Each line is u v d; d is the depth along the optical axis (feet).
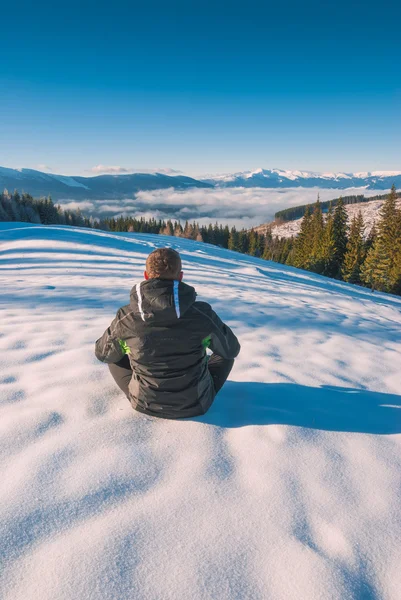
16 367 10.83
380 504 6.02
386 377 13.33
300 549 4.94
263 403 9.58
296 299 36.68
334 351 16.14
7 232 86.58
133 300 7.30
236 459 6.96
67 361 11.38
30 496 5.62
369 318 31.60
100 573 4.38
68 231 100.99
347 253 174.50
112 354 7.90
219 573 4.50
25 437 7.22
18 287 26.76
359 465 7.11
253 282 49.60
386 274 151.02
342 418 9.15
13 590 4.11
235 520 5.42
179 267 7.36
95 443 7.13
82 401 8.83
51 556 4.58
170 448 7.14
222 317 20.85
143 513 5.44
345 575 4.57
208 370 8.61
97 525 5.15
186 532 5.13
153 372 7.64
